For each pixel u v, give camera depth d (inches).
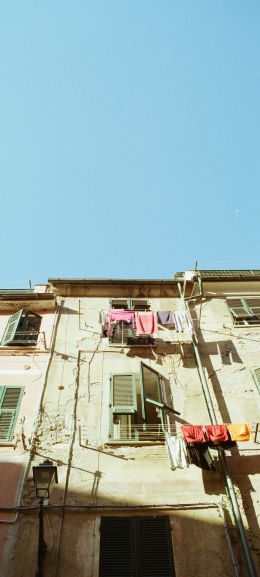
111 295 584.7
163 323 509.4
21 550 303.6
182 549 305.4
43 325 527.2
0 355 474.9
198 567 295.1
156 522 322.0
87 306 559.8
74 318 534.0
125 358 472.1
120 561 299.3
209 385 439.5
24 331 517.3
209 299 576.4
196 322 530.9
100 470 357.4
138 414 416.8
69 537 311.0
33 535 312.3
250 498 338.6
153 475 354.0
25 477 350.3
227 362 467.2
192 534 314.3
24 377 447.8
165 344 489.4
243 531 307.1
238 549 305.3
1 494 338.0
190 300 571.8
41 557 284.0
